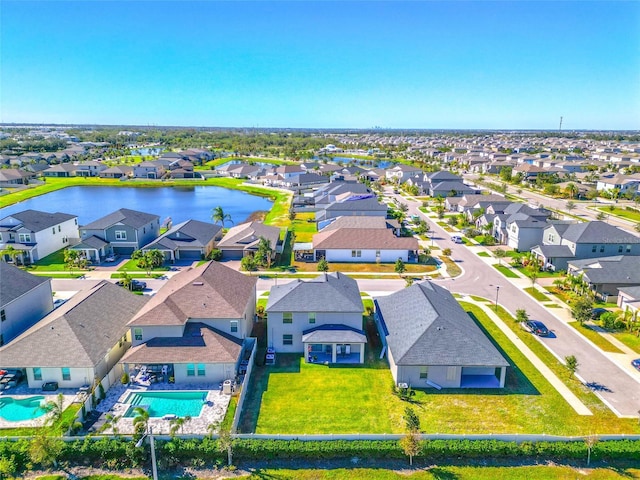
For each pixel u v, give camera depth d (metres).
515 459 28.58
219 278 44.88
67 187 153.88
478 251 76.12
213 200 132.00
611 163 187.00
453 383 36.12
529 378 37.41
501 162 189.12
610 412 33.00
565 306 52.56
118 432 30.55
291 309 40.62
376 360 40.53
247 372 36.59
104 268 66.56
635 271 55.72
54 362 34.56
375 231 73.12
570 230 69.25
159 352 36.31
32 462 27.83
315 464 28.25
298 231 90.06
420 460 28.58
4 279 43.88
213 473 27.53
